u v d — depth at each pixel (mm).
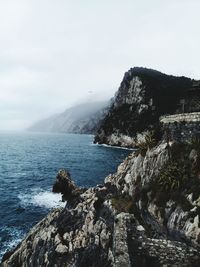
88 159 135500
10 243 41250
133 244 16641
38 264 30703
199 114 28984
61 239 31500
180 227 23141
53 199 64812
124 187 36562
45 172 103625
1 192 71812
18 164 124188
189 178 25656
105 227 29500
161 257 16250
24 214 54312
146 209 28594
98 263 26344
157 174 30969
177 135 31359
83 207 35188
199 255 16031
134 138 198625
